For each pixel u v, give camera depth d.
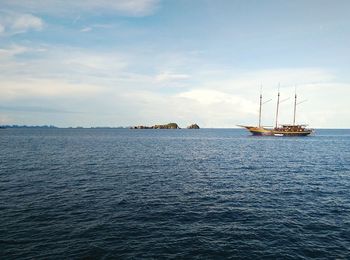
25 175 40.69
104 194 30.25
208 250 17.58
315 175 42.97
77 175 41.12
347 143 124.50
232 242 18.70
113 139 146.00
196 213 24.33
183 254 17.05
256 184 36.25
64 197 28.81
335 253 17.41
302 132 182.50
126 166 50.44
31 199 27.92
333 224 22.03
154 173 43.72
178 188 33.62
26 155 66.06
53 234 19.39
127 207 25.72
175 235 19.64
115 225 21.25
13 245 17.69
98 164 52.50
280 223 22.14
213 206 26.39
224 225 21.59
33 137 162.00
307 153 76.88
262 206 26.56
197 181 37.97
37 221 21.78
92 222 21.77
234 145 108.12
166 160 59.59
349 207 26.45
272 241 18.95
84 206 25.81
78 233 19.62
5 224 21.08
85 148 87.25
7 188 32.53
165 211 24.73
